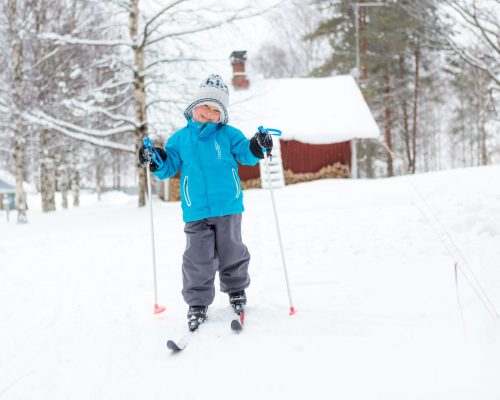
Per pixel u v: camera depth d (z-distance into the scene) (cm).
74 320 302
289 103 1680
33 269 490
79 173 2569
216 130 295
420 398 166
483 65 932
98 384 205
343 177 1623
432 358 198
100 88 1166
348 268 387
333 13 2534
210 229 287
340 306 289
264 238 561
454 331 225
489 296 252
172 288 370
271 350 227
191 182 285
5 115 1320
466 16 834
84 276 440
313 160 1606
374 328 247
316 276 369
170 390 193
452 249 409
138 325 284
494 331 205
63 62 1456
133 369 218
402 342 223
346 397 173
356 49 2198
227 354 226
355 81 1959
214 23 1073
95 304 339
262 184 1394
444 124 4394
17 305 347
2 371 225
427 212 609
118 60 1134
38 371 223
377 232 532
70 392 199
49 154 1852
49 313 321
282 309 294
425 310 265
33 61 1437
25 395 198
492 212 492
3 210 2981
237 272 292
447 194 745
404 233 508
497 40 841
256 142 278
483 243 404
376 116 2495
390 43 2284
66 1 1448
